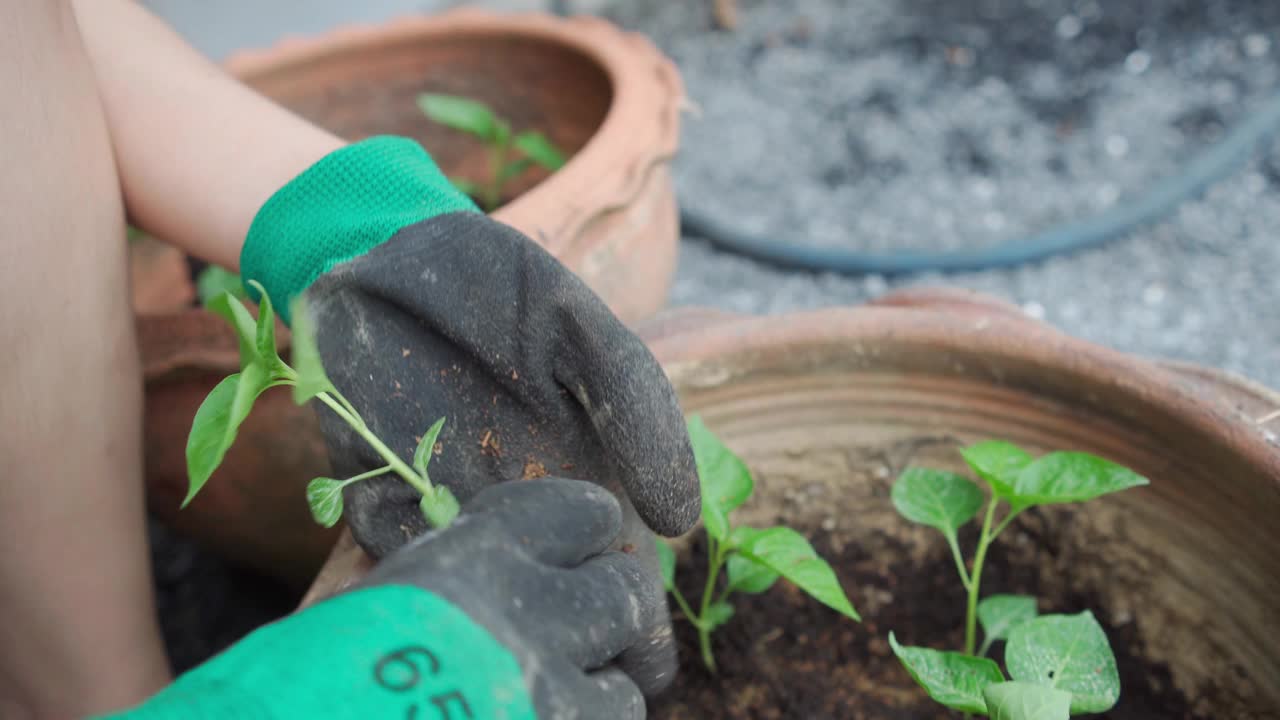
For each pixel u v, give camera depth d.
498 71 1.12
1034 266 1.39
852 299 1.38
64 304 0.75
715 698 0.82
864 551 0.85
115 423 0.79
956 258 1.38
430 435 0.69
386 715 0.60
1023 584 0.83
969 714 0.79
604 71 1.02
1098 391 0.77
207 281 1.01
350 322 0.71
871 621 0.84
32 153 0.73
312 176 0.74
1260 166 1.51
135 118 0.77
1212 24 1.85
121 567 0.81
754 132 1.73
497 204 1.17
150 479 0.92
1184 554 0.78
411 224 0.71
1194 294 1.30
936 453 0.83
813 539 0.86
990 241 1.44
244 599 1.05
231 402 0.65
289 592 1.05
